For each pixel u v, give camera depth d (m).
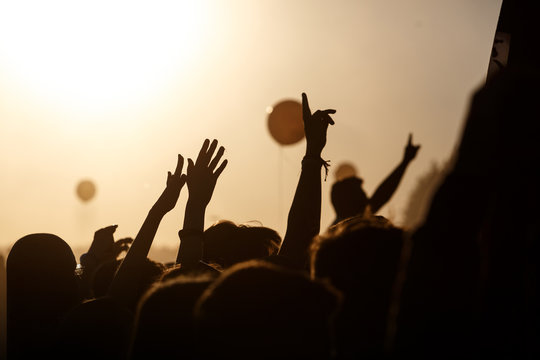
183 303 1.87
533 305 1.41
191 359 1.84
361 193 3.81
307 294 1.53
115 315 2.54
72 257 3.27
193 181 2.90
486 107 1.45
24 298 3.15
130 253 2.77
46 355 2.56
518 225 1.45
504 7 2.21
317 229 2.58
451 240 1.44
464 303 1.43
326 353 1.53
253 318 1.51
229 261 3.08
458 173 1.45
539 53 2.13
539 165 1.40
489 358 1.43
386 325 1.72
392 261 1.73
